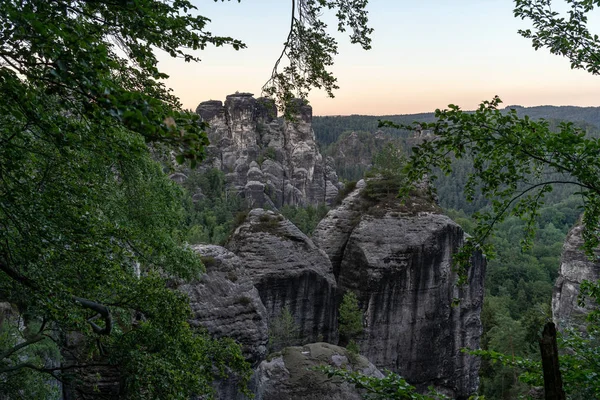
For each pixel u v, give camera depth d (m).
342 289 56.41
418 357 55.16
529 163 9.91
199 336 16.75
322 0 8.76
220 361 16.92
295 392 33.47
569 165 8.99
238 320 32.12
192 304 31.50
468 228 133.88
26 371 13.00
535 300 103.31
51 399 14.98
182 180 147.38
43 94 6.27
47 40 4.75
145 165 16.73
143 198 18.41
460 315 57.50
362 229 57.00
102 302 13.29
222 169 173.88
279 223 53.66
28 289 9.70
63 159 9.01
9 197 7.75
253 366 31.77
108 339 13.75
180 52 7.09
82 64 4.74
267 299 49.25
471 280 58.03
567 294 71.44
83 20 6.51
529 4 10.59
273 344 46.91
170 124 4.41
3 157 7.43
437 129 9.46
